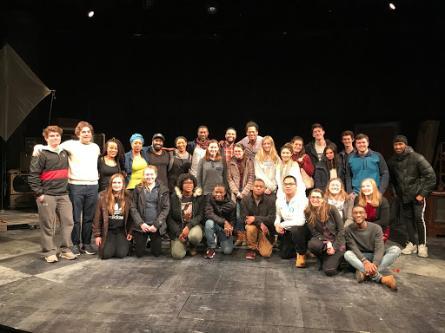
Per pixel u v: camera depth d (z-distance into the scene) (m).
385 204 4.20
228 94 8.09
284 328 2.74
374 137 7.41
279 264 4.14
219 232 4.45
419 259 4.43
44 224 4.11
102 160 4.55
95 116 8.28
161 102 8.28
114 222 4.23
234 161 4.72
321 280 3.68
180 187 4.44
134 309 3.00
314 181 4.85
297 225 4.11
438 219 5.46
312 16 6.90
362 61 7.39
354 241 3.80
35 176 4.04
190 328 2.72
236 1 6.66
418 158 4.55
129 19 7.24
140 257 4.30
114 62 8.17
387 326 2.80
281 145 8.02
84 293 3.29
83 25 7.54
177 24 7.27
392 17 6.73
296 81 7.80
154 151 4.90
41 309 2.99
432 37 6.41
